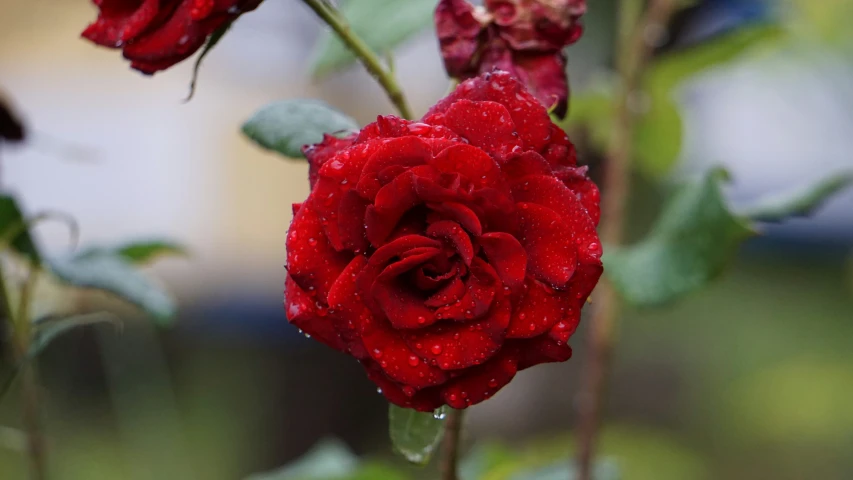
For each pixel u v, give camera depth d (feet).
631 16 1.98
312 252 1.40
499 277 1.38
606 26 2.81
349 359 3.22
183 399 3.06
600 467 1.96
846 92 3.20
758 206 1.86
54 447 2.57
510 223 1.39
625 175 1.98
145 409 2.72
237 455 2.89
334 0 1.58
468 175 1.38
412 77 3.34
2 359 1.89
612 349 1.90
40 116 3.29
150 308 1.81
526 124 1.43
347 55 1.73
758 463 3.13
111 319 1.70
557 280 1.39
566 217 1.40
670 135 2.18
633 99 1.99
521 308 1.40
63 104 3.31
